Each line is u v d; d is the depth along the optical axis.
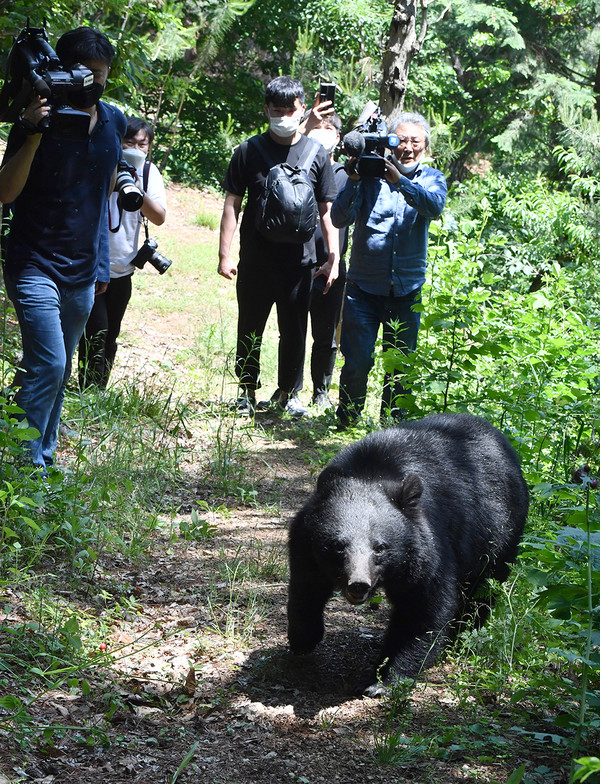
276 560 4.50
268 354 8.12
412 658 3.52
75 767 2.83
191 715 3.24
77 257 4.50
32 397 4.41
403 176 5.89
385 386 6.32
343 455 3.81
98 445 5.23
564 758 3.04
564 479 5.04
